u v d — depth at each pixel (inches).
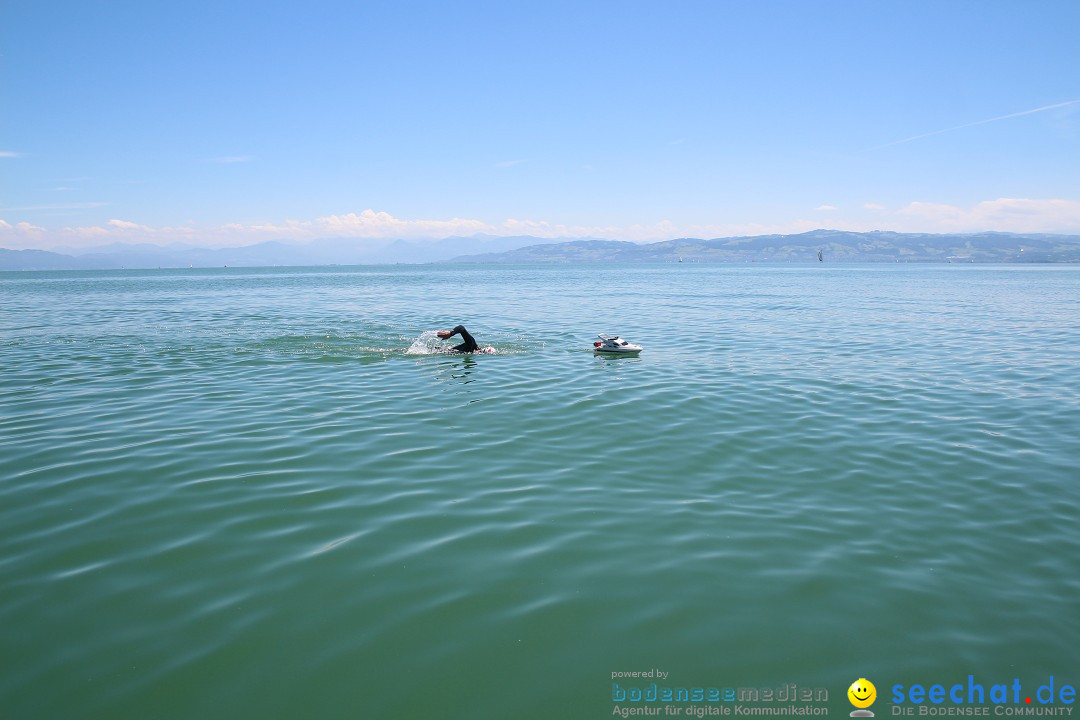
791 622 236.4
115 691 197.3
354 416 505.7
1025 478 373.4
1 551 281.4
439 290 2709.2
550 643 223.8
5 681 200.7
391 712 191.6
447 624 233.5
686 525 312.8
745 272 5954.7
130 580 259.9
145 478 367.9
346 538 297.0
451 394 585.0
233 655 215.2
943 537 301.6
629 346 820.0
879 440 445.7
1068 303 1787.6
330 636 225.9
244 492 348.5
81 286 3469.5
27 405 536.4
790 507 335.0
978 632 231.0
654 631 230.8
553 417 504.1
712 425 482.0
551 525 311.9
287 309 1643.7
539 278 4404.5
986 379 657.0
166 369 707.4
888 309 1568.7
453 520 316.8
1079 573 269.0
